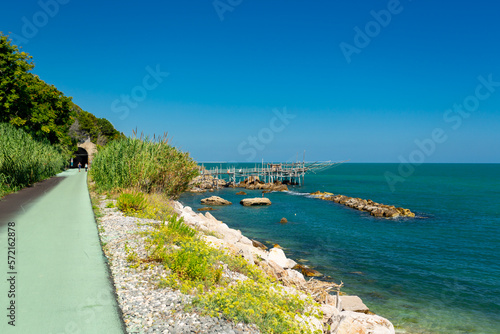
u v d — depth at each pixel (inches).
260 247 767.1
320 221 1219.9
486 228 1120.8
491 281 613.6
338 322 261.3
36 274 225.3
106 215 449.7
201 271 239.6
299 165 3479.3
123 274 232.8
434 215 1380.4
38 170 945.5
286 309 230.2
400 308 491.8
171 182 719.1
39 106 1817.2
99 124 3875.5
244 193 2305.6
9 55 1460.4
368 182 3730.3
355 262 721.6
